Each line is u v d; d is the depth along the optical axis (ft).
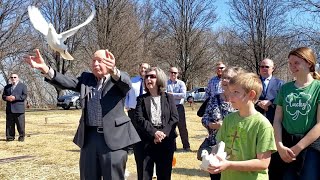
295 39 65.72
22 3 102.01
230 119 10.89
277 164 13.75
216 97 15.53
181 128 32.96
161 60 162.91
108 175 13.56
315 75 13.51
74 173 24.71
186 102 130.00
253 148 10.21
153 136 15.70
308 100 13.01
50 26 11.80
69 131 49.75
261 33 132.77
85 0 136.36
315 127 12.68
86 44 144.97
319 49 63.05
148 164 16.08
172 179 22.63
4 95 39.99
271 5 138.00
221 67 25.26
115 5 133.59
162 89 16.62
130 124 14.20
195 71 162.81
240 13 136.05
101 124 13.66
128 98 25.57
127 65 133.49
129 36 135.64
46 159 29.45
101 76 13.83
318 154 12.86
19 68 107.96
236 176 10.30
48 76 13.29
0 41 101.96
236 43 140.36
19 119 39.68
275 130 13.50
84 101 13.93
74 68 149.18
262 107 17.35
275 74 128.67
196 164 26.96
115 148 13.53
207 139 15.52
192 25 161.68
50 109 114.21
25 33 105.09
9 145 36.81
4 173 24.76
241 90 10.30
